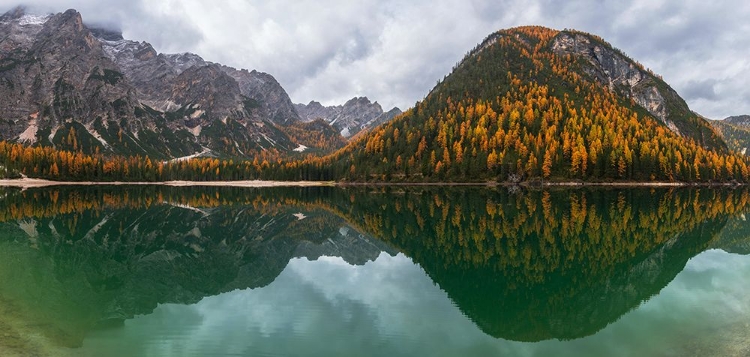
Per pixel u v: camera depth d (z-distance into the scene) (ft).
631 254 140.56
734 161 629.92
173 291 105.50
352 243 181.27
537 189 522.88
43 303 87.76
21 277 108.88
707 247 151.84
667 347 66.49
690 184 574.15
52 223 220.64
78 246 163.22
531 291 101.30
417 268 127.44
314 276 122.01
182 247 174.70
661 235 176.45
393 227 219.82
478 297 97.19
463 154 644.69
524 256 139.44
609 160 566.36
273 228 231.71
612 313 84.23
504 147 630.74
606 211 266.36
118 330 75.56
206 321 81.51
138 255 154.71
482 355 65.77
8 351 62.08
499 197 399.24
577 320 81.46
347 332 75.87
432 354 66.85
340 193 523.29
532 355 64.80
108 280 115.65
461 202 352.49
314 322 81.71
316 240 193.67
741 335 69.67
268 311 87.86
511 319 82.23
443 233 189.67
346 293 102.83
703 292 97.91
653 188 528.22
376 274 121.08
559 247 152.76
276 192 557.74
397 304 92.38
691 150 654.12
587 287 104.12
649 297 94.48
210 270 133.28
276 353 66.64
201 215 283.59
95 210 294.05
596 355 65.00
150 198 426.92
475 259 136.05
